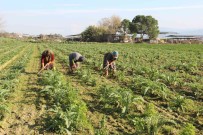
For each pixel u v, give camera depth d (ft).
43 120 32.83
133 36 328.90
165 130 30.68
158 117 30.55
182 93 46.75
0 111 34.45
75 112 31.12
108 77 58.49
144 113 34.06
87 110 36.76
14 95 42.22
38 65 77.92
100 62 74.43
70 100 37.29
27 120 32.96
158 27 353.72
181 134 27.94
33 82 52.31
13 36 396.37
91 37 333.83
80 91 46.44
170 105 39.42
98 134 28.53
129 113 35.53
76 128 30.25
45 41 321.11
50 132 29.76
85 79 53.16
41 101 40.06
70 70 65.26
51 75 50.01
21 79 54.85
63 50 134.21
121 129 31.01
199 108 37.04
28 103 39.27
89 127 30.60
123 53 120.47
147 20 345.31
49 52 58.49
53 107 37.37
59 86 43.50
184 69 72.43
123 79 55.47
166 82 53.67
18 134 29.30
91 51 126.41
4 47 163.02
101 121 30.76
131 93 39.88
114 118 34.22
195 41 298.76
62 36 423.23
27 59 87.15
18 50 133.80
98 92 44.29
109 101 38.32
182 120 34.50
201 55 116.47
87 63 80.02
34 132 29.73
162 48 179.01
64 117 30.27
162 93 42.70
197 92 45.75
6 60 86.89
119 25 348.79
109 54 58.03
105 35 332.19
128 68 69.56
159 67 74.54
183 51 143.43
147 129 29.48
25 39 358.02
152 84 44.68
